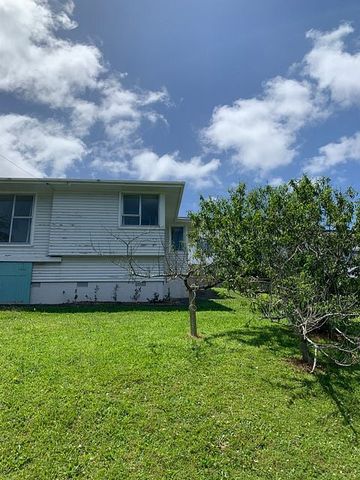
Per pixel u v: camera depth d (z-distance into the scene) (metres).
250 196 8.42
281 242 6.69
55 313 10.55
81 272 13.48
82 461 3.63
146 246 13.61
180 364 5.78
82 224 13.59
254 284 7.02
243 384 5.30
